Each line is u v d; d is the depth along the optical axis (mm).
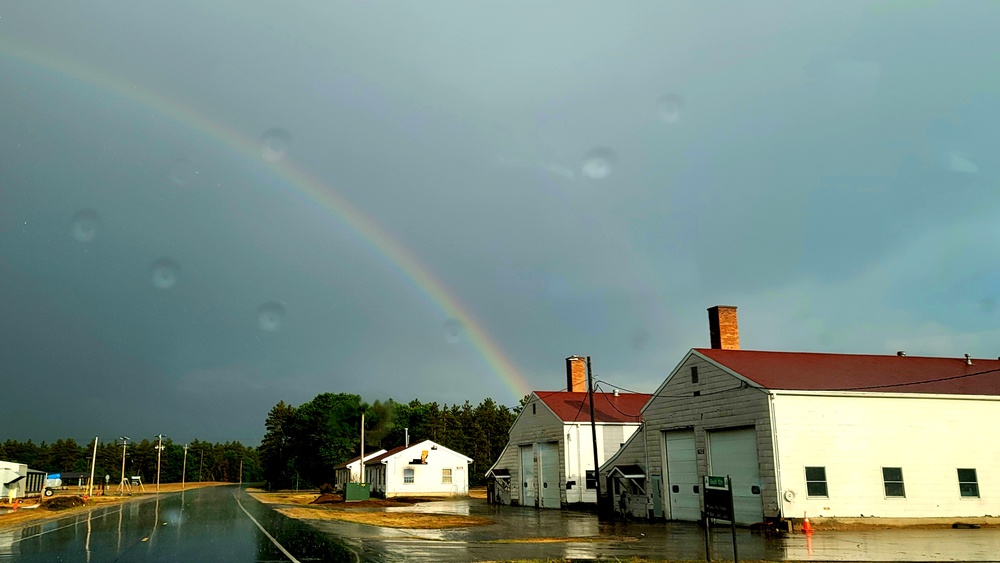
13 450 164125
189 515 36812
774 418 25781
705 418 29531
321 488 83062
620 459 35594
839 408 26516
